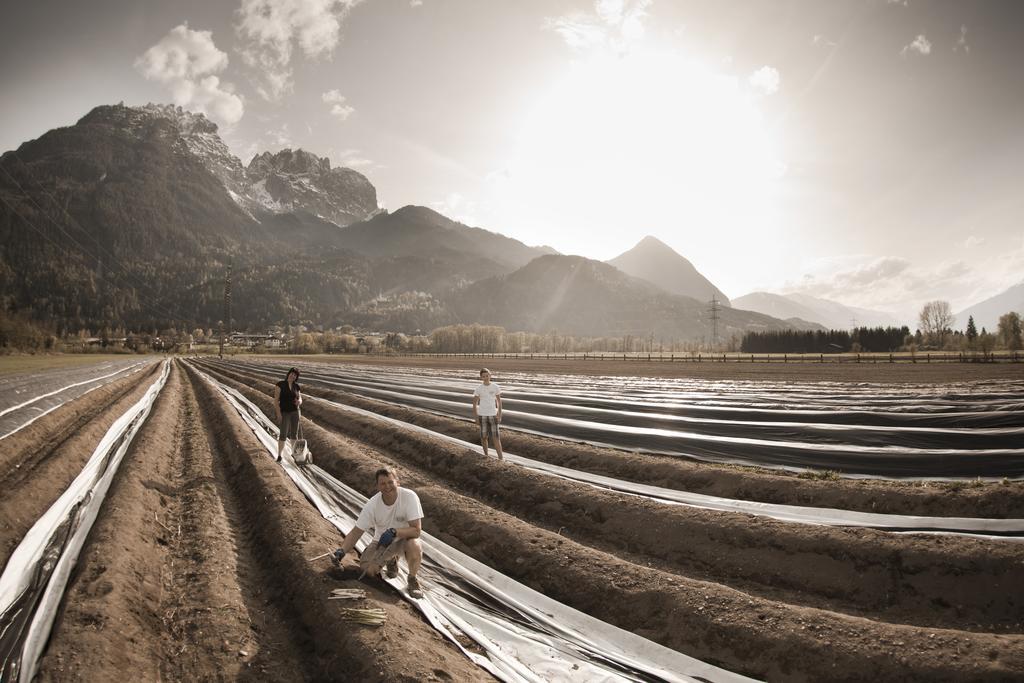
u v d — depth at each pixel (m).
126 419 20.33
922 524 7.80
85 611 5.53
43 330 120.06
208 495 10.19
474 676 4.90
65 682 4.53
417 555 6.51
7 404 21.97
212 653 5.27
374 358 124.25
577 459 12.61
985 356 56.59
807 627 5.42
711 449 13.10
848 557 6.85
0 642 5.41
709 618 5.75
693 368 51.31
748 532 7.65
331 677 4.90
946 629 5.71
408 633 5.44
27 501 9.38
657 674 5.15
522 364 71.81
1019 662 4.68
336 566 6.74
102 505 9.11
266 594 6.55
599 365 63.66
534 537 7.86
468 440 15.43
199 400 28.02
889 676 4.76
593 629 5.98
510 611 6.38
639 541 8.18
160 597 6.35
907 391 24.38
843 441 13.30
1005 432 13.27
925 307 120.94
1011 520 7.57
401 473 11.59
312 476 11.79
